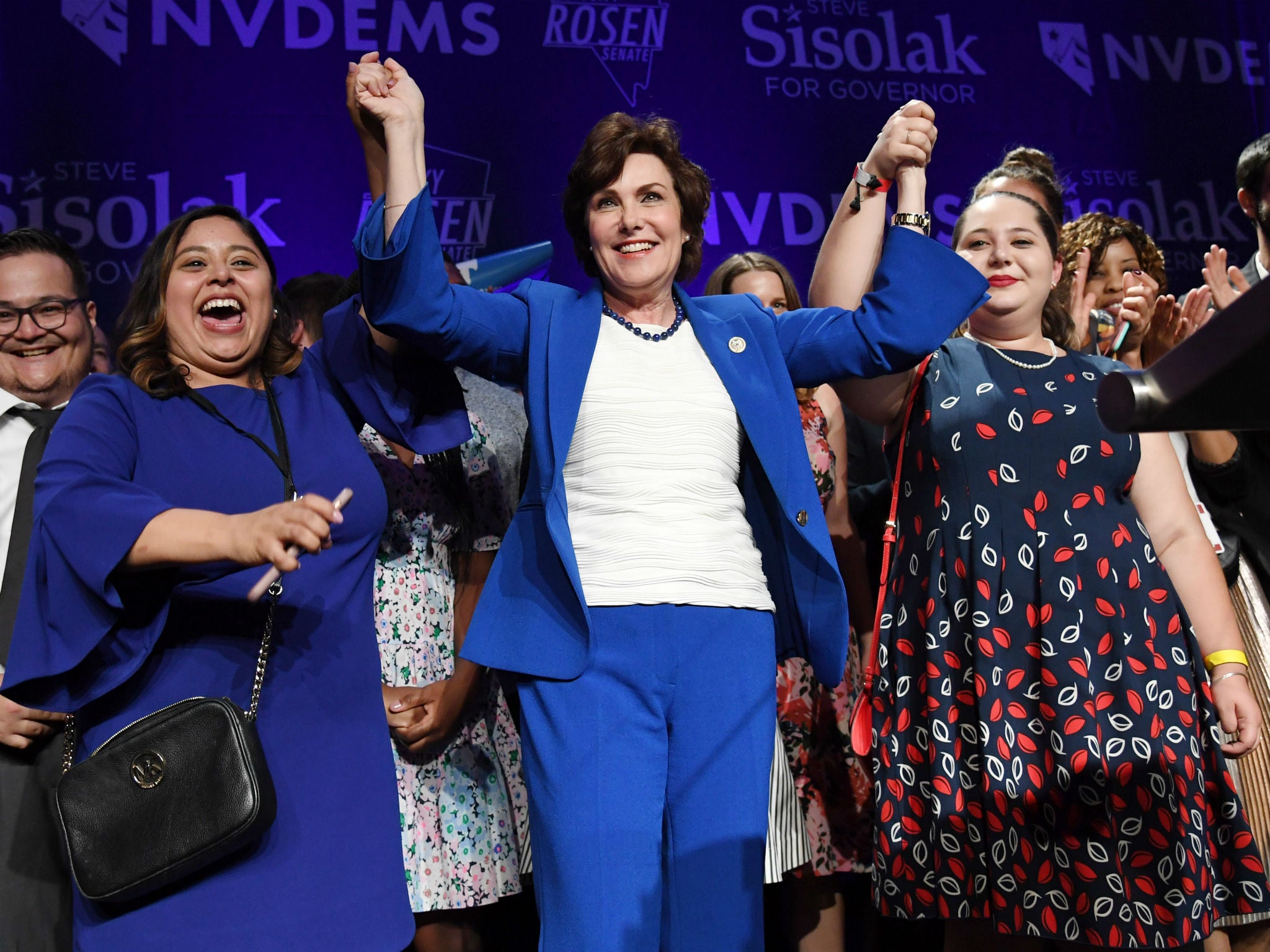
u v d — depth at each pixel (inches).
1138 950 85.3
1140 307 113.9
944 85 187.3
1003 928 82.0
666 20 179.3
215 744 64.6
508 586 73.9
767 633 74.3
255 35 166.2
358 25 169.3
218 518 62.3
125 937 64.4
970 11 189.5
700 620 71.7
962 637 85.9
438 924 91.4
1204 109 194.7
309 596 71.7
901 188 82.0
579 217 80.8
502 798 95.2
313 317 114.6
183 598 69.1
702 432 74.4
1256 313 28.1
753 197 179.6
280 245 164.6
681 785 71.6
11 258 101.4
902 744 87.3
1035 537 86.0
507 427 101.6
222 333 77.0
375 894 68.4
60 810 64.6
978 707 83.7
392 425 78.8
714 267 177.8
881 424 95.8
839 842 104.3
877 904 87.3
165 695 68.2
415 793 89.8
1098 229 128.0
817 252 180.5
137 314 77.4
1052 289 101.0
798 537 76.3
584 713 70.7
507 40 173.9
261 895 65.9
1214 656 93.5
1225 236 193.2
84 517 64.1
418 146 74.2
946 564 86.9
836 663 77.1
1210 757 87.9
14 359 99.7
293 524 59.6
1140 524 88.9
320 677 70.9
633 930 68.0
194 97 163.9
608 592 70.9
